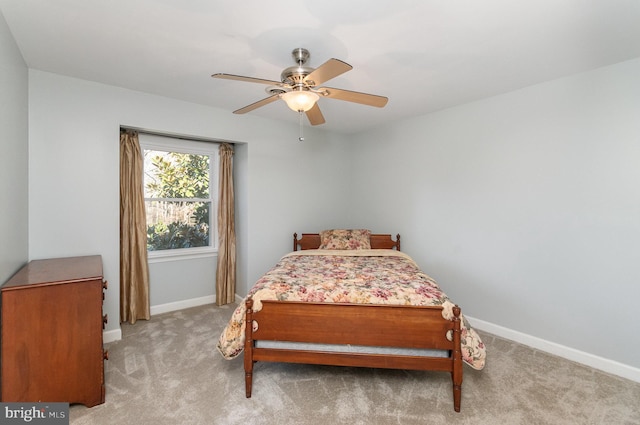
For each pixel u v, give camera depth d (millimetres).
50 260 2475
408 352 1971
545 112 2656
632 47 2041
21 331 1720
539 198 2713
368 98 1947
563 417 1830
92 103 2717
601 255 2385
